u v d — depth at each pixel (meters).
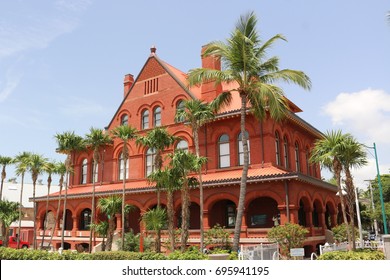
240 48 18.98
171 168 22.33
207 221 25.95
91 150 37.97
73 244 33.06
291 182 23.41
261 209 27.11
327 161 19.91
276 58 19.89
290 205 23.09
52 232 33.62
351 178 19.61
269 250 18.69
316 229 26.83
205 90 31.50
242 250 16.55
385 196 59.50
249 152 27.62
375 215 47.00
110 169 35.91
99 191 32.16
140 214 30.00
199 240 25.33
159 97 33.94
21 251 20.16
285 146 29.91
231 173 27.33
